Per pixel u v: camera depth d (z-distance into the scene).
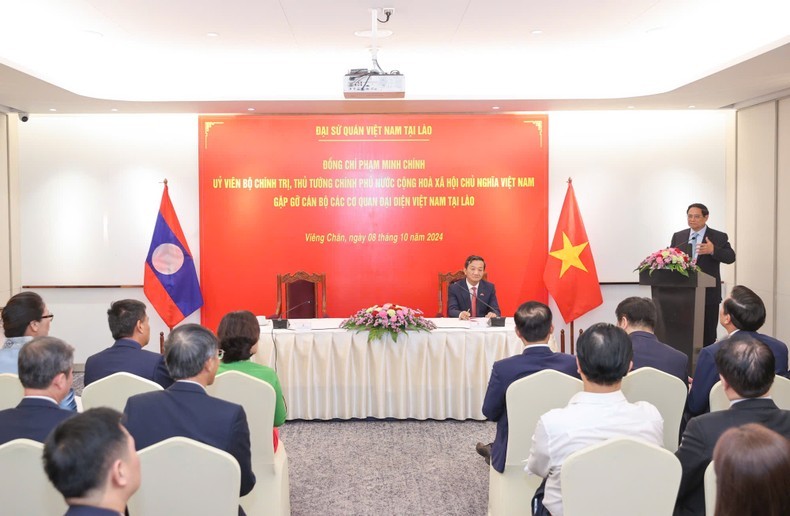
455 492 3.62
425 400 4.89
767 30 4.82
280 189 6.87
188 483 1.90
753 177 6.41
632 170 6.97
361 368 4.89
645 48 5.75
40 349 2.10
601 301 6.59
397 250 6.92
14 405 2.85
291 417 4.90
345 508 3.42
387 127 6.88
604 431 1.98
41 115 6.77
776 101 5.99
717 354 1.96
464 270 6.30
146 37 5.28
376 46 5.06
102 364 3.05
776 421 1.88
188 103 6.11
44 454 1.30
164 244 6.54
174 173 6.88
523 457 2.75
